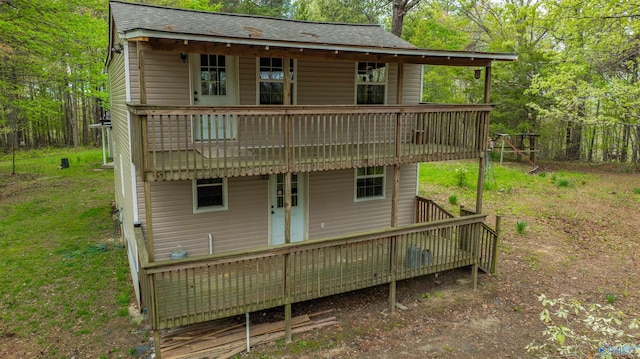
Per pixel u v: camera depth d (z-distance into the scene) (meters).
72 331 7.09
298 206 9.90
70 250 10.83
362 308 8.17
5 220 13.31
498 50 21.33
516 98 20.84
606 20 16.27
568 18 16.77
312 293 7.18
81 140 36.56
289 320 7.01
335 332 7.28
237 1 30.00
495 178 18.16
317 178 9.95
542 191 16.56
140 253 6.49
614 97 15.55
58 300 8.14
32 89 22.25
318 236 10.18
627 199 15.45
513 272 9.89
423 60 8.23
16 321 7.37
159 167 6.28
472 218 8.77
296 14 26.62
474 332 7.37
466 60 8.41
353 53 7.57
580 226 12.91
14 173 20.81
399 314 7.96
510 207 14.64
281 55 6.84
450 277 9.70
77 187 18.42
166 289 7.29
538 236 12.13
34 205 15.23
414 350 6.79
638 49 16.20
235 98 8.80
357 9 21.86
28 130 31.03
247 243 9.36
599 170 20.72
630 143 23.69
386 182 10.88
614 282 9.30
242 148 8.94
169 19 8.73
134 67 7.79
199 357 6.41
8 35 16.14
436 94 25.41
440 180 18.09
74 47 19.11
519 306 8.32
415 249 8.26
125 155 9.20
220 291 7.27
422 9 24.22
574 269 10.02
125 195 10.00
